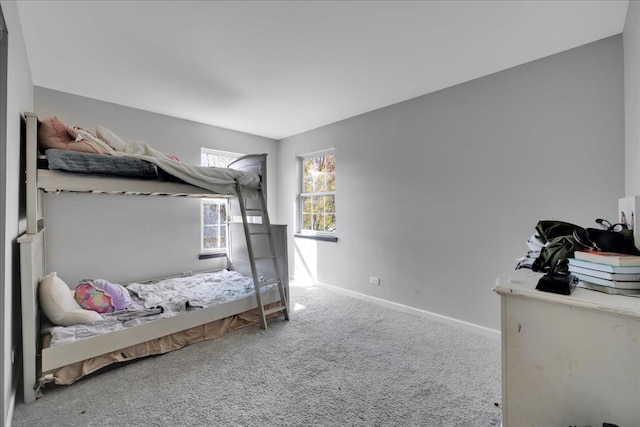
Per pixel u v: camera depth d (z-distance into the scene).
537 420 1.00
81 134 2.14
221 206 4.25
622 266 0.96
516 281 1.12
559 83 2.23
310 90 2.94
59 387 1.85
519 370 1.04
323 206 4.32
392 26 1.92
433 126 2.98
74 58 2.29
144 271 3.47
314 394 1.80
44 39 2.03
